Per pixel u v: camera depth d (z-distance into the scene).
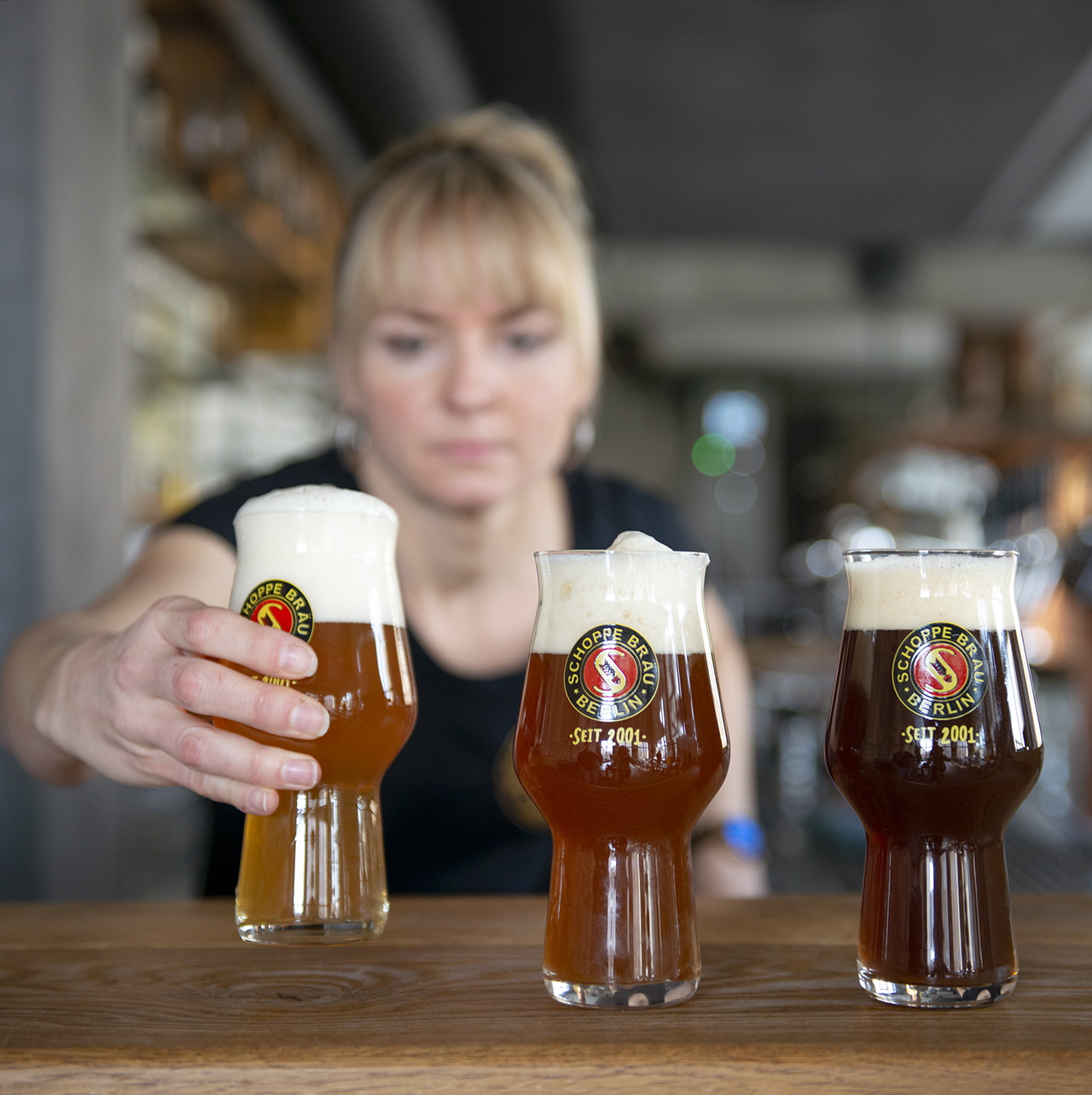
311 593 0.79
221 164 3.29
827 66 6.07
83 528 2.26
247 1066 0.63
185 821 2.93
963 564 0.72
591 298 1.55
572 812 0.72
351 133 4.77
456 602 1.53
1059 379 11.11
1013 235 8.88
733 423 14.80
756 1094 0.62
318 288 4.09
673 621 0.73
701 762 0.72
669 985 0.72
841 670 0.76
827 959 0.84
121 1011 0.72
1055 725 4.13
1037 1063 0.62
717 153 7.18
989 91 6.38
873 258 9.69
